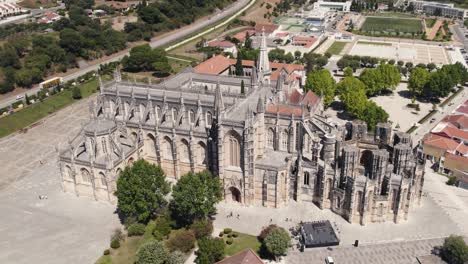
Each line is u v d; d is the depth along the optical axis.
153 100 176.62
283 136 165.12
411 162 141.75
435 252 130.62
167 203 150.75
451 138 195.25
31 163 191.25
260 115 151.12
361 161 163.25
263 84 193.38
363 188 137.88
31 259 130.62
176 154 167.88
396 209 142.00
